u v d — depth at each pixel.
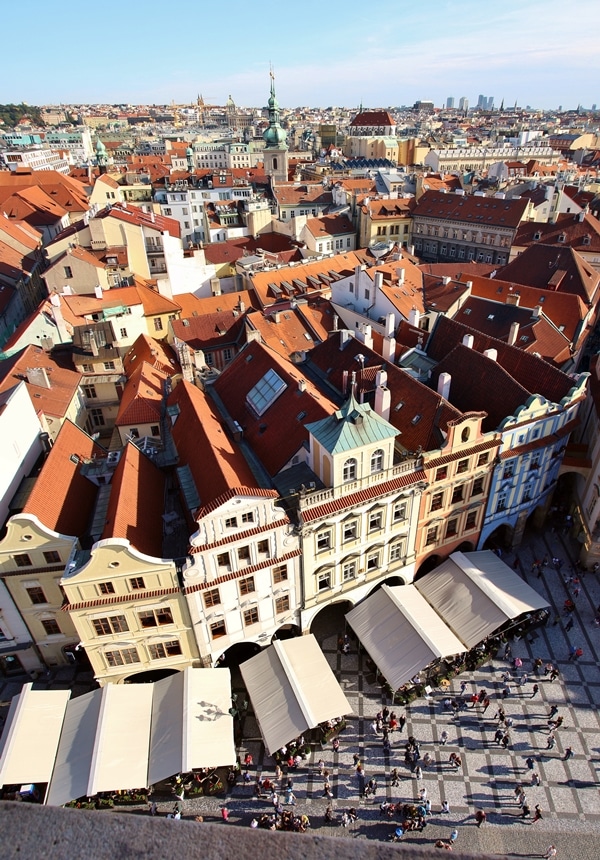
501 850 38.59
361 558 50.78
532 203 137.50
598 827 39.66
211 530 41.69
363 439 45.25
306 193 170.00
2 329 96.38
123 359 78.31
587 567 59.91
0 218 126.00
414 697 48.03
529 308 79.12
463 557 56.25
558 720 45.91
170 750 41.12
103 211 113.56
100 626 43.25
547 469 59.22
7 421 49.88
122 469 48.12
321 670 47.09
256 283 99.62
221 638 47.09
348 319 87.62
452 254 150.88
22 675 50.59
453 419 50.78
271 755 43.84
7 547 43.16
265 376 59.62
